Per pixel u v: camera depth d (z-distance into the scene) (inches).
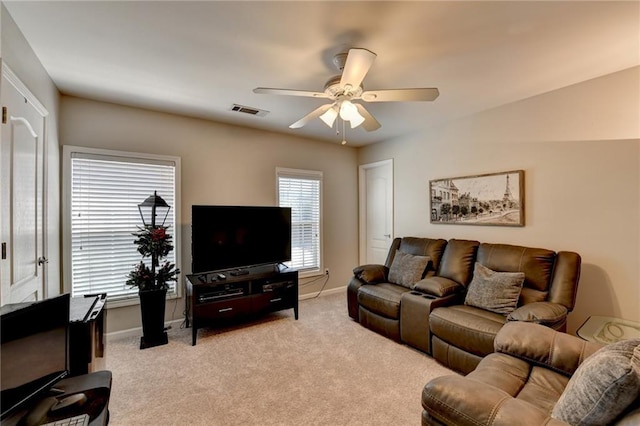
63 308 50.3
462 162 141.3
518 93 113.9
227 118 142.3
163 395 84.1
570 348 61.9
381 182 189.0
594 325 92.2
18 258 72.1
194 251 126.2
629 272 95.0
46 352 46.9
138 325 126.4
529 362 66.1
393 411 77.4
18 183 72.5
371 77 100.3
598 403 39.3
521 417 39.9
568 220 107.7
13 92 69.7
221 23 71.4
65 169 111.9
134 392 85.4
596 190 101.4
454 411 44.9
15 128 70.7
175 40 78.6
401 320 115.6
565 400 44.6
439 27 73.4
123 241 124.3
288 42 79.7
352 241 201.8
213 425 72.3
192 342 116.6
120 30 74.1
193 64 91.4
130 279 115.0
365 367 99.4
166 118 134.1
